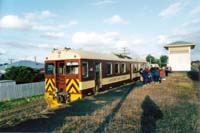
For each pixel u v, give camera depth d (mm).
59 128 7320
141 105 10984
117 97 13625
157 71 21672
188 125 7777
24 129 7352
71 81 13797
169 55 35500
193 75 26312
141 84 21234
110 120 8273
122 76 20922
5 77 24656
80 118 8562
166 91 15641
